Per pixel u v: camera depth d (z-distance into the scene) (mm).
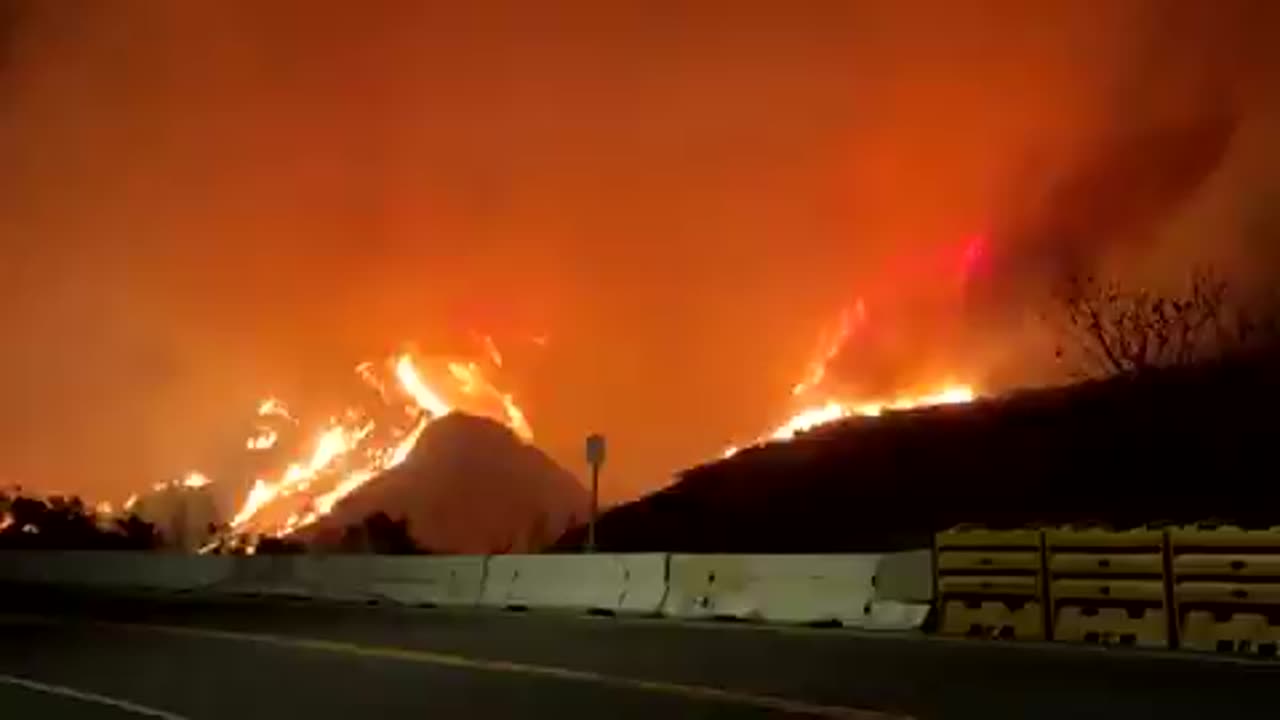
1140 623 16594
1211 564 16109
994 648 16125
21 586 34500
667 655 15641
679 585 22656
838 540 42094
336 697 12453
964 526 19438
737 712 11000
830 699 11680
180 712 11727
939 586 18656
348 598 28625
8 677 14570
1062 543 17438
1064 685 12508
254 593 30781
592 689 12625
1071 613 17219
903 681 12898
